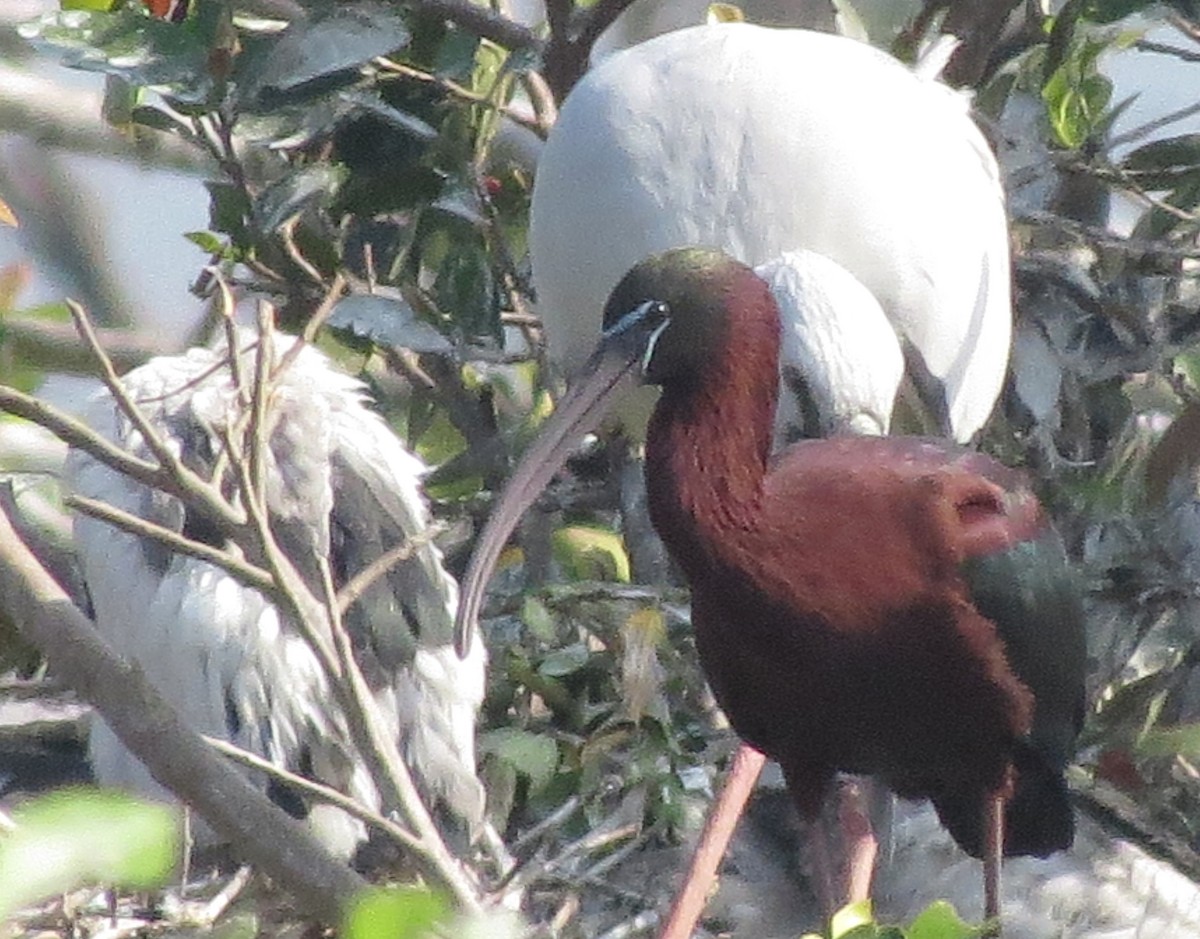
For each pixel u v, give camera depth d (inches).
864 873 384.8
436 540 419.8
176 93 407.8
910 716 336.2
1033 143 466.6
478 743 392.8
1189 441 413.1
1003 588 333.7
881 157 471.2
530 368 499.5
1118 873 391.5
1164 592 411.5
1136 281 455.2
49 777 411.8
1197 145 454.3
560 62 465.7
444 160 441.1
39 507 426.3
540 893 365.4
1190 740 346.9
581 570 435.8
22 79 537.6
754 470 324.2
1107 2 446.0
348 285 432.8
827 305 431.8
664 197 470.3
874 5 550.9
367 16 410.0
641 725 383.6
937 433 470.3
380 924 179.8
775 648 330.3
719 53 482.0
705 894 366.3
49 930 325.7
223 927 336.2
